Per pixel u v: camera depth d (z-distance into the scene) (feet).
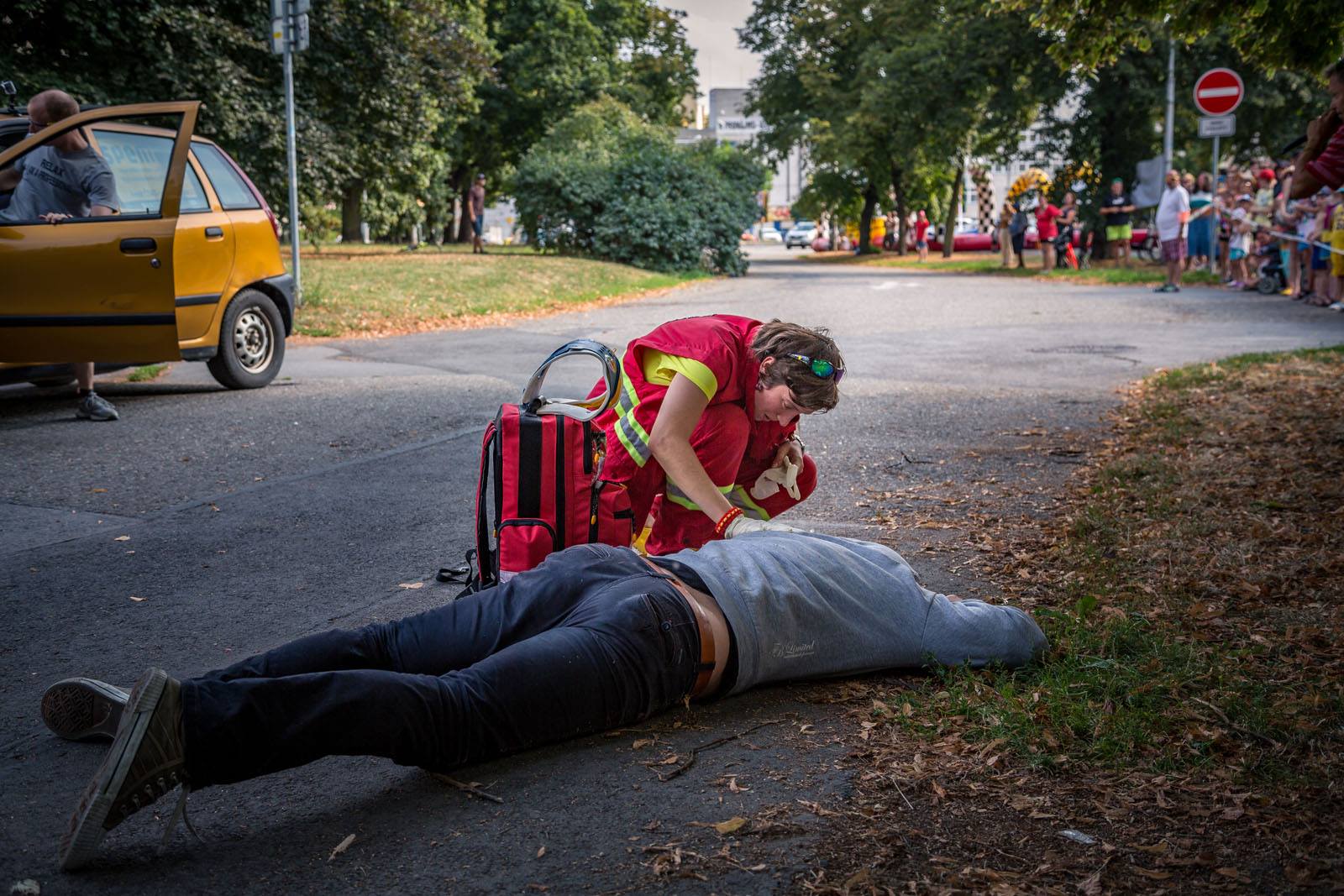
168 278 25.73
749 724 10.10
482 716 8.56
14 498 18.71
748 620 9.99
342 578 14.80
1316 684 10.69
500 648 9.38
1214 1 25.12
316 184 67.05
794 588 10.31
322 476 20.49
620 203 84.28
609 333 45.03
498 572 11.28
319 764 9.45
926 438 23.80
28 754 9.64
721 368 11.34
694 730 9.98
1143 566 14.56
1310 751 9.32
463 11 113.60
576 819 8.46
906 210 155.43
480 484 11.51
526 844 8.11
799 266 122.83
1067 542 15.70
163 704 7.47
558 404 12.09
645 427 11.66
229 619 13.23
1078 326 46.11
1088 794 8.75
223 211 29.32
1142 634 12.01
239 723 7.63
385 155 76.84
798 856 7.90
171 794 8.89
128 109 26.05
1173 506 17.38
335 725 7.91
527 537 11.10
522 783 9.04
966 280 80.12
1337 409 24.45
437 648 9.35
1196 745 9.39
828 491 19.25
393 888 7.55
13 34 53.36
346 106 72.02
